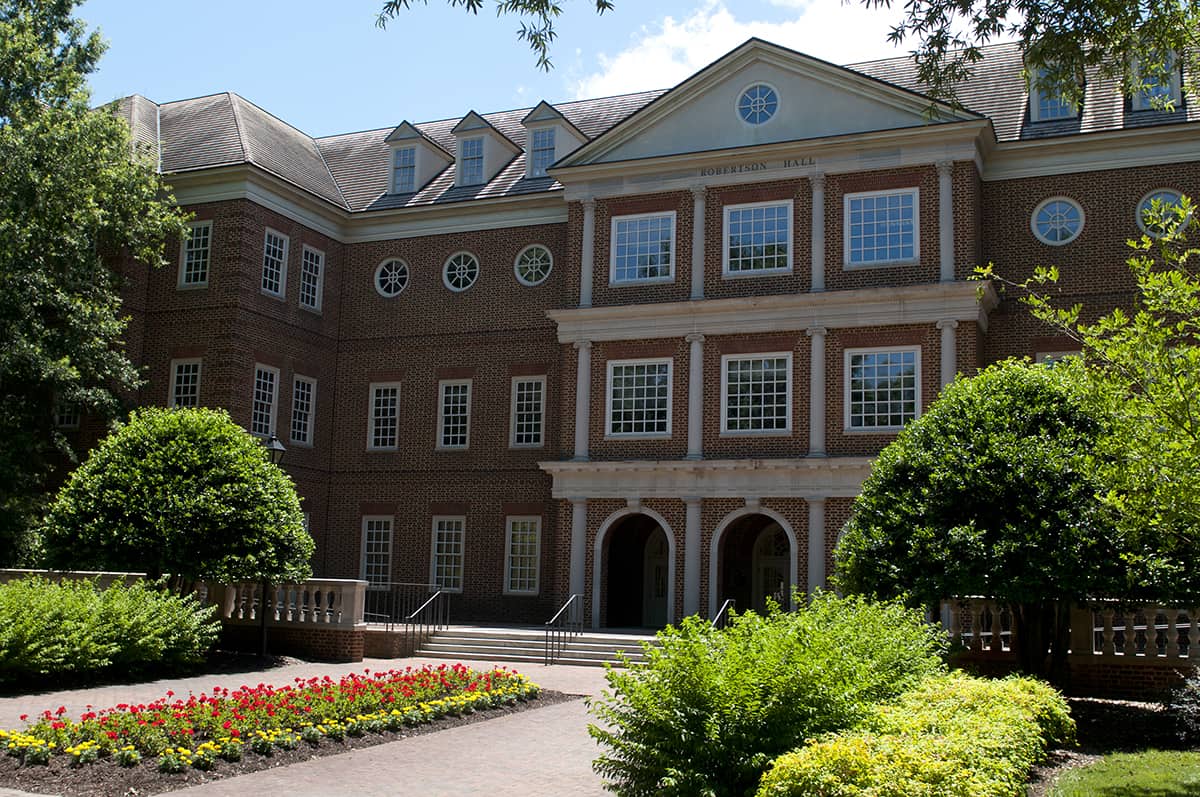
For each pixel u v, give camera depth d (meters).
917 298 28.78
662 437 31.02
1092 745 14.02
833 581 18.66
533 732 15.31
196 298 33.62
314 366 36.50
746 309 30.42
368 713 15.24
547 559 33.88
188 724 12.95
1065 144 29.81
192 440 23.06
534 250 35.72
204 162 34.50
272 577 22.66
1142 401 10.52
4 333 28.45
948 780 8.35
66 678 18.25
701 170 31.78
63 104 30.45
